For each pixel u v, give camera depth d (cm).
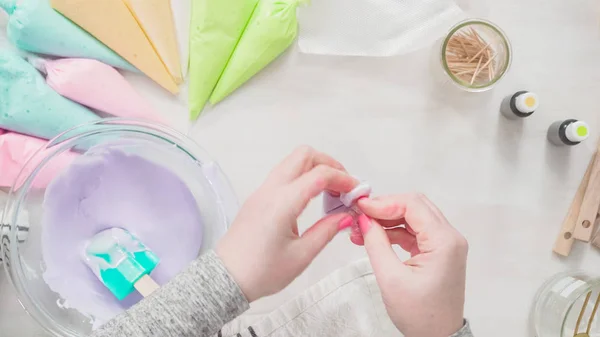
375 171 73
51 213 65
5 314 66
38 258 65
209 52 67
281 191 48
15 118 63
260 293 49
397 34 72
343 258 71
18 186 64
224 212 67
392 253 50
